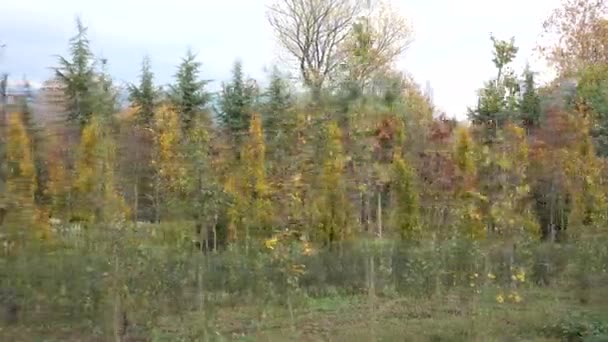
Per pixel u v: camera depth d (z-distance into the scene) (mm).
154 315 8875
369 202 13414
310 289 11680
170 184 10891
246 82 16781
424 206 12914
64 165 10766
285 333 9250
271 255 10328
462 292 10930
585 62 26688
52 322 8844
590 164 13758
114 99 13164
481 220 11031
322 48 33844
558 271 12500
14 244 9141
